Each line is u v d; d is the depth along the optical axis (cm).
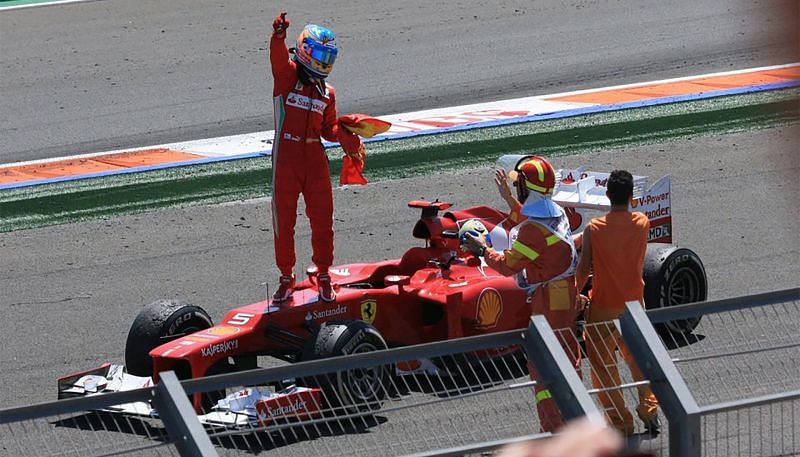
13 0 9119
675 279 3372
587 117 6150
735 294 3847
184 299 4003
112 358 3531
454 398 2125
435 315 3269
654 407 2709
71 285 4169
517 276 2806
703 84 6750
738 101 6359
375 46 7756
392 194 5069
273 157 3120
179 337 3119
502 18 8412
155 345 3077
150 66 7406
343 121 3234
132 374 3122
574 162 5422
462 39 7888
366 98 6669
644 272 3350
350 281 3300
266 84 6975
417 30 8131
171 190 5219
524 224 2734
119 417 2988
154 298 4025
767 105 6266
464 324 3206
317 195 3117
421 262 3341
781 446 2425
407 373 3114
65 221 4859
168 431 1958
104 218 4884
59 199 5134
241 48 7756
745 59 7269
